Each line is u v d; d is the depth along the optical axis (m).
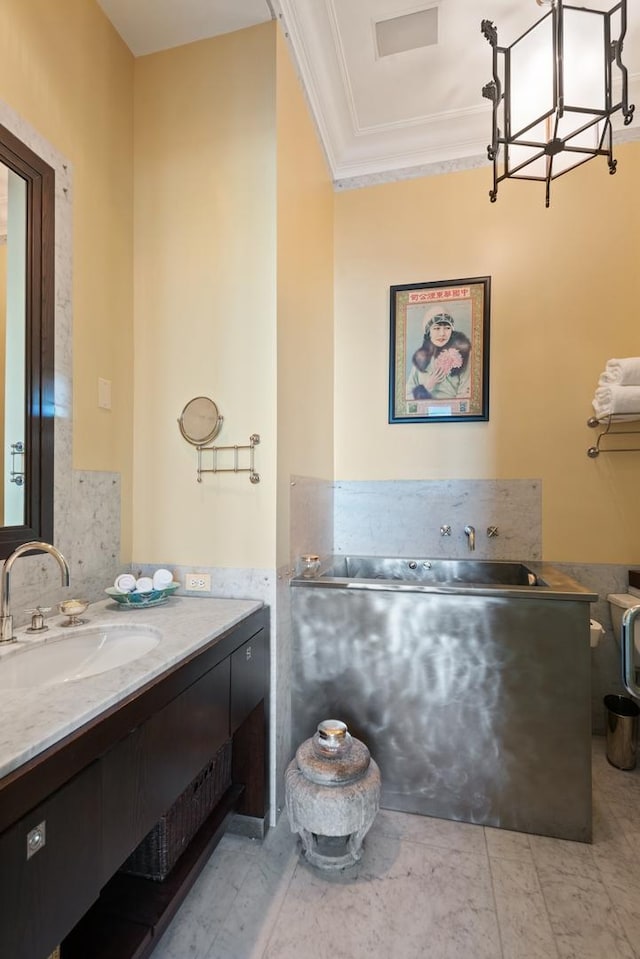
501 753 1.58
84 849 0.77
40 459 1.34
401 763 1.66
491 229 2.34
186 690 1.09
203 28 1.69
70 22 1.47
